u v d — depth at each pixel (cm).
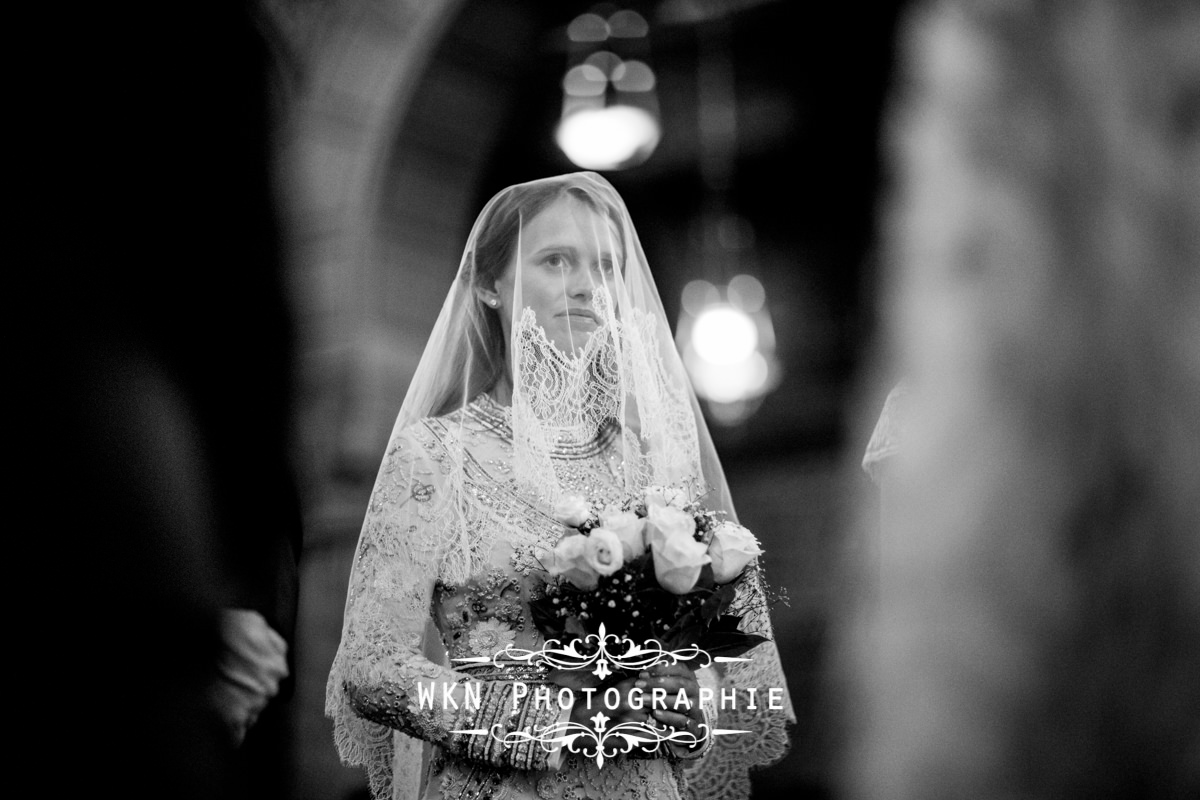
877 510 76
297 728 337
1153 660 62
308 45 520
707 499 308
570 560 248
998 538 64
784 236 816
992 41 69
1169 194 65
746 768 298
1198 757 62
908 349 68
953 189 68
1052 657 63
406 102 548
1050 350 65
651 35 800
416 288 548
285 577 203
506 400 289
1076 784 63
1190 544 62
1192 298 64
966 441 65
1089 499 63
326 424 501
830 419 741
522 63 579
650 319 299
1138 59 67
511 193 296
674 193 870
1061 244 65
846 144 747
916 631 65
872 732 67
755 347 692
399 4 541
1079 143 66
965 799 64
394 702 252
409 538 264
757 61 800
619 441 288
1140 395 64
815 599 425
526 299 285
